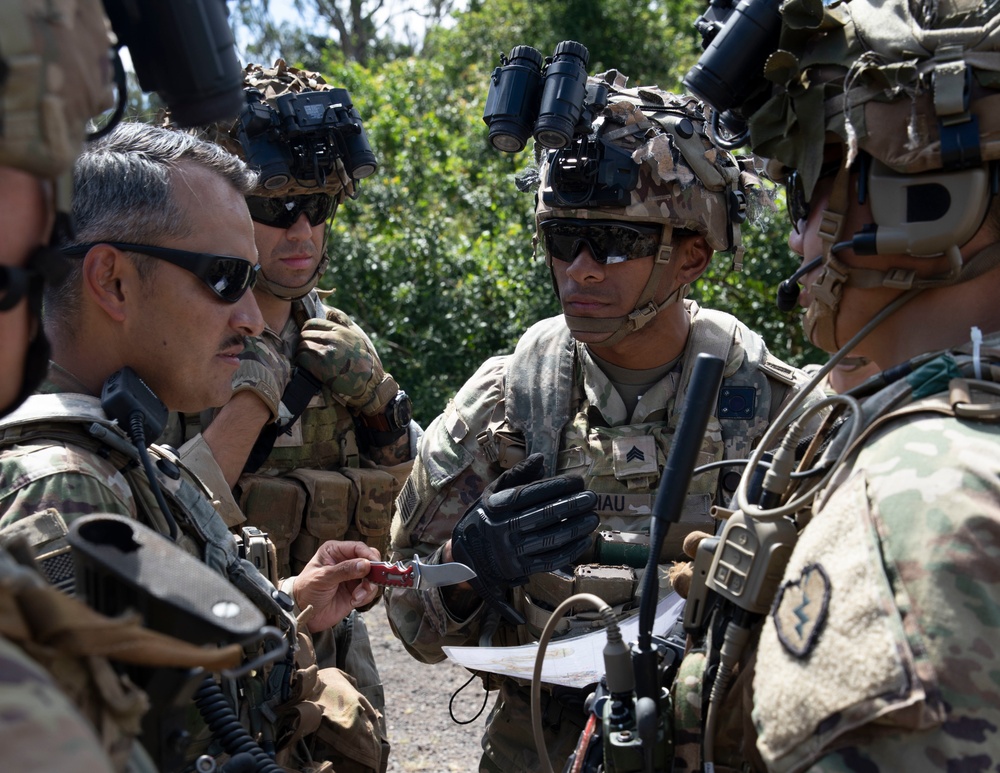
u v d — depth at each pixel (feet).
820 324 4.59
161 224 5.63
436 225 29.53
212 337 5.88
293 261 9.70
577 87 6.98
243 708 5.80
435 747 13.61
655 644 5.55
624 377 7.93
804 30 4.29
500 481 7.37
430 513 7.94
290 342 10.03
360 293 28.53
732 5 5.54
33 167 2.84
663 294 7.62
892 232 4.05
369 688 9.11
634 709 4.56
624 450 7.59
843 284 4.38
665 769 4.49
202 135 9.38
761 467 4.83
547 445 7.80
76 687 2.82
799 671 3.50
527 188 8.46
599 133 7.34
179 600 3.50
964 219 3.94
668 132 7.48
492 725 7.54
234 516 8.04
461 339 27.61
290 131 9.41
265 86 9.80
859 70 4.05
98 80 3.04
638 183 7.32
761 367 7.77
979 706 3.19
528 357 8.18
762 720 3.60
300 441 9.77
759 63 4.85
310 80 10.28
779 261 24.07
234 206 5.96
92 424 5.19
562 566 7.00
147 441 5.41
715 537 4.80
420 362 27.27
